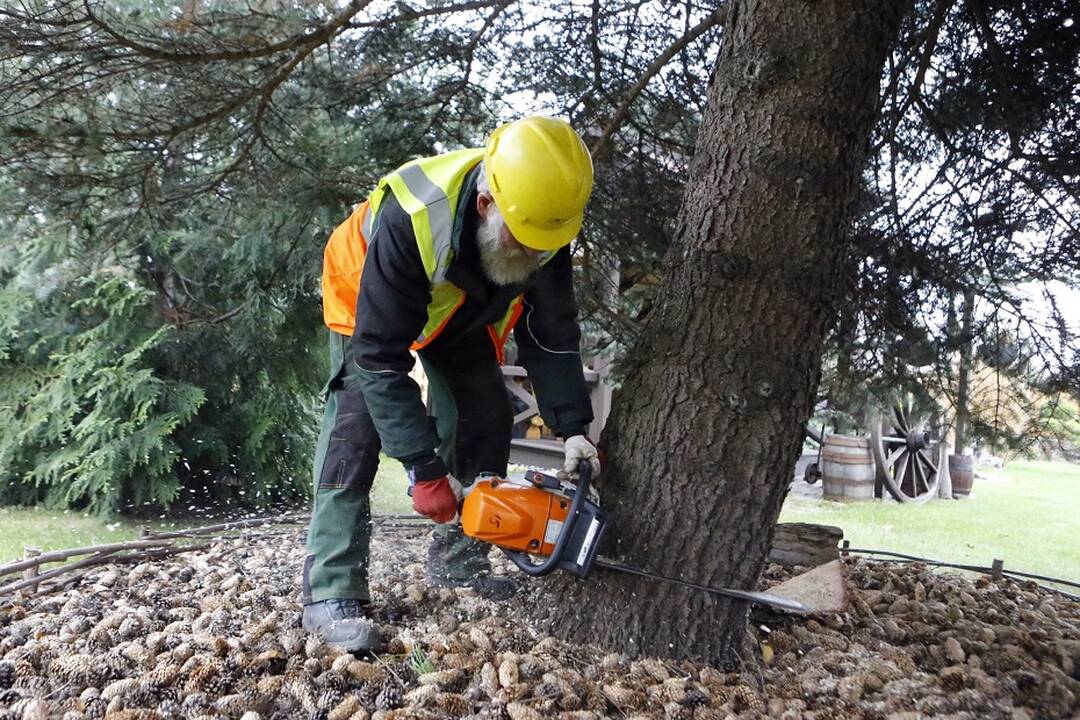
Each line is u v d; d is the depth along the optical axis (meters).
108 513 5.91
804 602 2.62
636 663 2.21
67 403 5.95
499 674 2.06
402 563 3.18
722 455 2.23
